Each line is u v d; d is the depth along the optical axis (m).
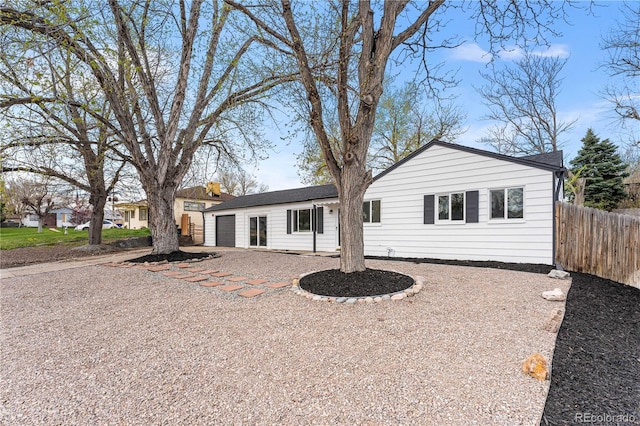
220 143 11.27
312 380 2.62
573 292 5.32
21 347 3.40
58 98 6.94
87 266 8.91
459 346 3.22
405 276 5.84
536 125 19.12
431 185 9.79
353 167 5.81
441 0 5.92
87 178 13.04
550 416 2.21
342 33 5.44
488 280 6.09
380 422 2.08
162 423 2.11
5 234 21.73
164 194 10.00
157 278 6.96
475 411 2.18
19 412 2.25
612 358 3.15
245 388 2.52
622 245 6.45
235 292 5.55
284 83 7.90
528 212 8.02
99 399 2.40
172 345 3.38
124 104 9.01
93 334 3.75
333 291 5.10
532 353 3.07
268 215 15.66
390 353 3.09
